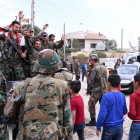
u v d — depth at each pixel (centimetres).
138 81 282
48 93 180
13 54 436
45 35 511
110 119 266
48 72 190
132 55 1736
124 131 447
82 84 1257
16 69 443
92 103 458
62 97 186
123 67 1059
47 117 176
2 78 250
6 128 259
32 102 179
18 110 188
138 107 279
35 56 447
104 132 272
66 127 189
